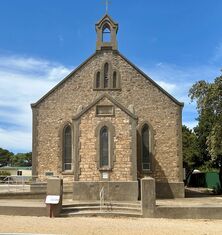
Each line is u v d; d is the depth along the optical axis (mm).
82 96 33438
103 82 33625
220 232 16344
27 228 16469
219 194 38562
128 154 28141
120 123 28500
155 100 33438
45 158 32781
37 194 29516
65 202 25016
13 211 20766
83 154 28375
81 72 33812
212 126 35750
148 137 33125
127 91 33500
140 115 33219
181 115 33312
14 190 31875
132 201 26391
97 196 27516
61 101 33469
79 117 28766
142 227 17281
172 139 33031
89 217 20969
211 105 34625
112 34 34312
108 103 28797
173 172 32688
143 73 33656
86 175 28125
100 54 34031
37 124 33188
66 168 32656
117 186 27516
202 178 58250
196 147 53938
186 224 18703
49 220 19031
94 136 28516
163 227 17391
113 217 21109
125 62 33906
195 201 28672
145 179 21250
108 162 28250
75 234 15336
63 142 32906
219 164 43344
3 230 15852
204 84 34812
